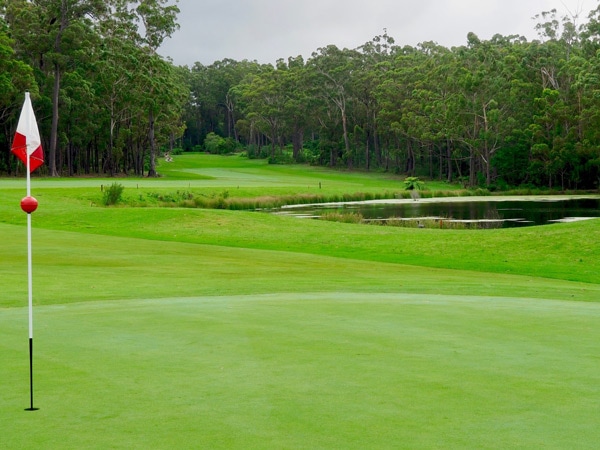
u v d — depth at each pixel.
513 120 90.19
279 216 37.12
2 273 15.96
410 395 5.66
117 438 4.67
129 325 8.76
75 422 5.01
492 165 95.31
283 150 147.75
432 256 23.88
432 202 61.50
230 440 4.62
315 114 125.44
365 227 33.72
